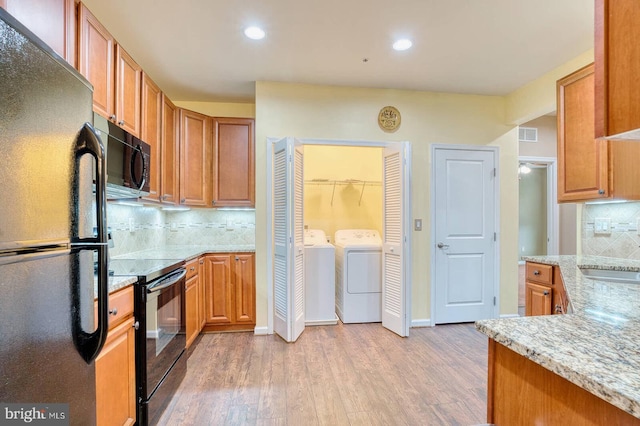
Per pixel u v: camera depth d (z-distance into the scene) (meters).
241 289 3.16
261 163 3.14
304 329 3.24
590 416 0.61
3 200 0.67
